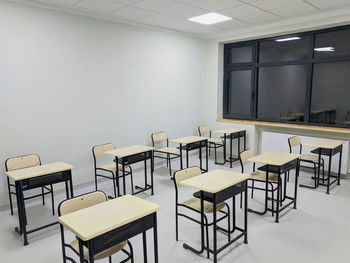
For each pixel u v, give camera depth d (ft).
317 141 14.60
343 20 14.11
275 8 13.48
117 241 5.79
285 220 10.45
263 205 11.84
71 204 6.80
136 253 8.42
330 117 16.47
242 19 15.55
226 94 21.66
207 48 21.13
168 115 18.84
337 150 13.94
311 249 8.53
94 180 14.87
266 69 19.20
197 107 21.12
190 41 19.80
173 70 18.80
